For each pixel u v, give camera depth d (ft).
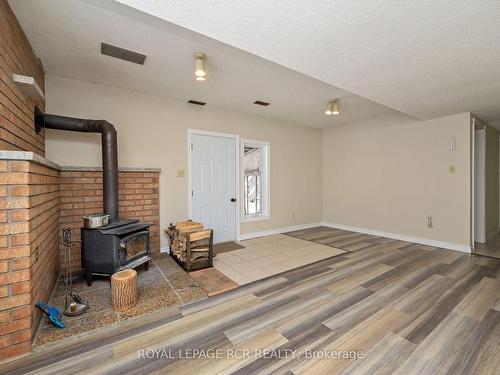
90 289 8.02
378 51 6.31
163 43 7.43
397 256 11.71
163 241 12.15
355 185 17.31
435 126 13.34
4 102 5.39
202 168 13.50
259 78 9.94
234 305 7.28
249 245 13.76
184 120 12.77
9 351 5.11
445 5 4.64
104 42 7.38
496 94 9.46
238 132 14.76
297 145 17.85
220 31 5.41
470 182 12.23
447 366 4.90
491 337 5.73
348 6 4.64
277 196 16.83
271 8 4.68
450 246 12.91
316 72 7.53
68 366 4.97
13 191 5.05
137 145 11.45
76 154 10.07
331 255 11.91
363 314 6.73
